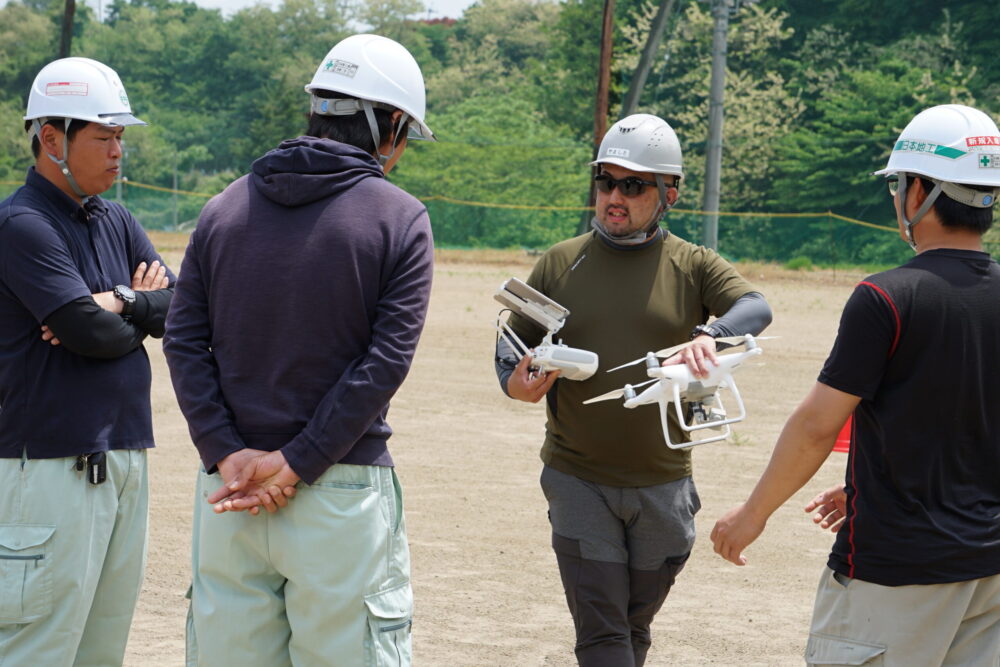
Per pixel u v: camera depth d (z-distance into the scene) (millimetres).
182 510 6621
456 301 18688
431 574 5652
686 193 43656
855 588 2775
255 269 2875
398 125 3080
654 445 3650
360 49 3023
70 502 3418
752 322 3449
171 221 48688
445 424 9180
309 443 2791
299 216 2887
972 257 2777
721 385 3205
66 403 3436
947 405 2697
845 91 43844
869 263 32969
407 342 2873
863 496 2773
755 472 7801
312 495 2852
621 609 3680
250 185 2984
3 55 53406
